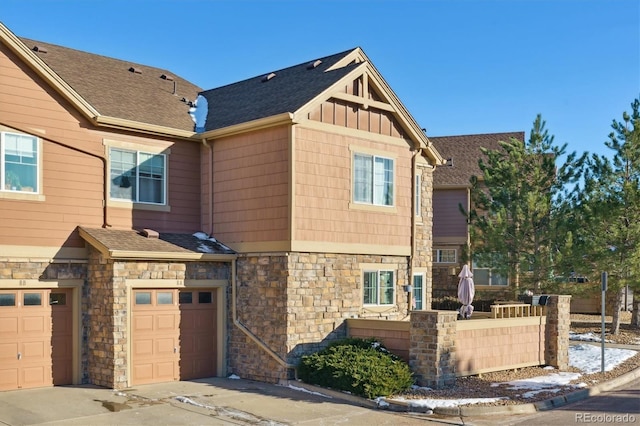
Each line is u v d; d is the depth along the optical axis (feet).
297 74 66.95
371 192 61.36
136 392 49.65
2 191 49.80
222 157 60.70
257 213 57.11
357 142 60.23
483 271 103.35
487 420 42.50
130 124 56.85
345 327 58.23
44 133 52.39
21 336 50.34
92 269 53.31
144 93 66.18
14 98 50.93
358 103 60.18
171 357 54.90
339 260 58.18
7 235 49.93
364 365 49.34
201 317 57.16
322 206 56.85
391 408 45.32
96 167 55.57
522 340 60.18
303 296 55.06
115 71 69.10
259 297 56.29
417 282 71.00
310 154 56.18
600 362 65.05
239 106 64.69
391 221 62.95
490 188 88.48
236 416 42.75
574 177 84.58
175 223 60.44
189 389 51.19
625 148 82.48
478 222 86.63
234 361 57.98
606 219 80.64
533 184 85.87
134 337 52.44
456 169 109.09
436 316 50.67
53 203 52.60
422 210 71.92
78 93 55.72
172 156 60.70
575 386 52.42
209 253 56.39
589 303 112.27
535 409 45.42
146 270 53.06
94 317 52.75
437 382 50.44
